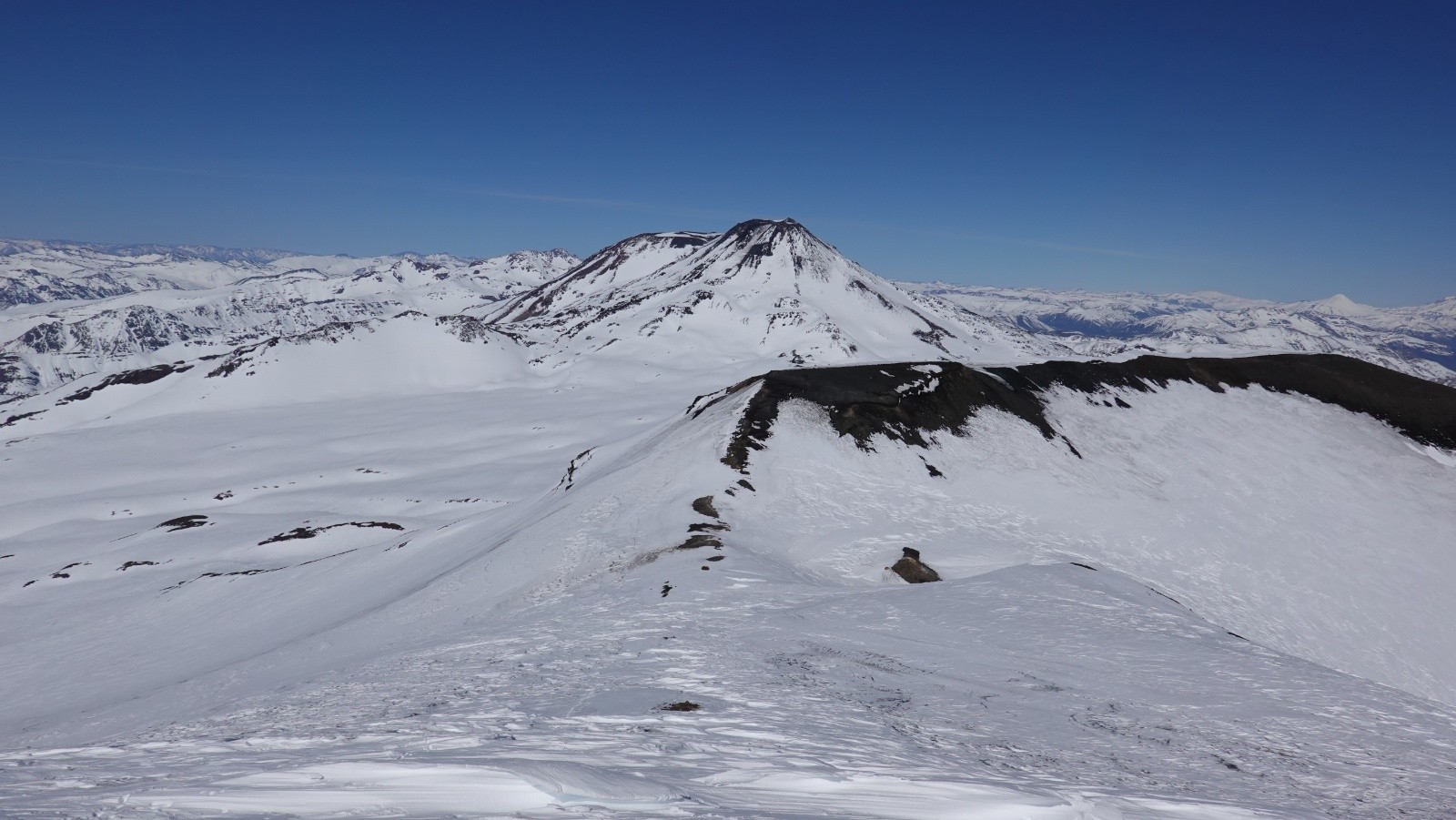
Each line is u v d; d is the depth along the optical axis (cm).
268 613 4803
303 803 709
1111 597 2519
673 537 3634
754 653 1870
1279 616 4066
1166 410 7225
